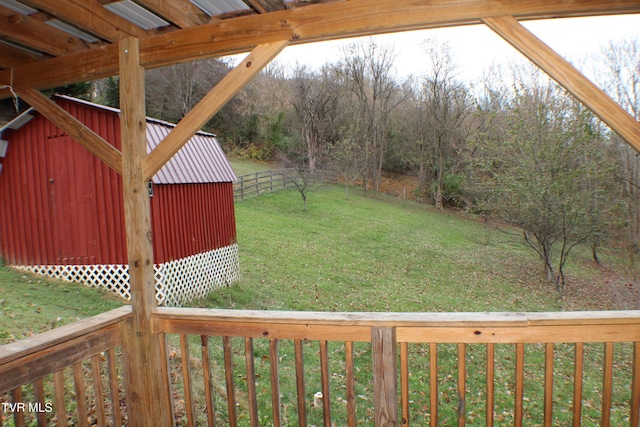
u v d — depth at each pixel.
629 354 6.74
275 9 2.16
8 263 7.21
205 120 2.27
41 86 2.75
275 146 30.12
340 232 15.37
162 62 2.42
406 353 1.94
